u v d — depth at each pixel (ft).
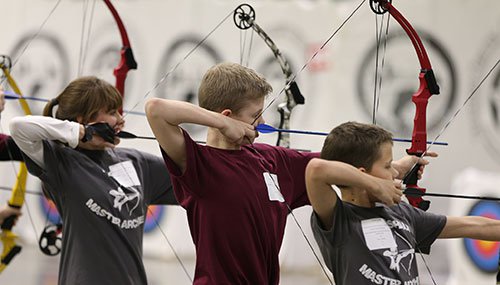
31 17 65.57
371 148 21.43
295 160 24.12
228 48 54.90
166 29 58.49
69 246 25.12
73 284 24.68
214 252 21.53
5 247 31.91
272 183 22.39
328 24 51.03
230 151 22.21
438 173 46.91
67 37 63.16
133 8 60.23
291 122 51.52
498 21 44.42
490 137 44.86
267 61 51.67
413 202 24.04
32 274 51.57
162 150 21.15
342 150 21.68
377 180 20.56
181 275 52.13
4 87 54.24
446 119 46.37
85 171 25.12
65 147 25.40
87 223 24.82
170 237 58.85
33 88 64.64
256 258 21.70
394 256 21.06
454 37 45.96
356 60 49.65
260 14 53.47
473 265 45.65
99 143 25.43
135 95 59.21
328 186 20.65
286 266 50.85
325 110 50.57
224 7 55.83
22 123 23.97
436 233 22.52
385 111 48.01
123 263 25.09
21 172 31.86
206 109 22.48
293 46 52.03
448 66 46.19
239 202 21.47
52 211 62.39
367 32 49.24
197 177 21.30
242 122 21.65
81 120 25.99
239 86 22.09
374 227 21.22
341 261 21.17
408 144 46.42
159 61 58.54
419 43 24.98
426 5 46.83
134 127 58.08
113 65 60.13
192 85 56.59
